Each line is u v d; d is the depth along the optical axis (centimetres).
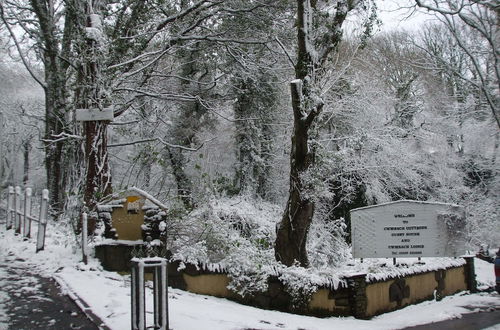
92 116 1173
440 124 2364
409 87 2391
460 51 2489
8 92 2964
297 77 1092
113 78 1388
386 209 1198
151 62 1531
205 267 933
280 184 2145
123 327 602
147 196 966
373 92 2095
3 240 1227
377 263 1172
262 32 1723
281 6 1623
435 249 1170
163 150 1991
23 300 714
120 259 945
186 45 1645
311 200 1050
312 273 920
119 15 1570
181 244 998
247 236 1619
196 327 661
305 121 1031
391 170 2053
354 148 1836
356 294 903
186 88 2038
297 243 1041
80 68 1272
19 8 1794
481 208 2223
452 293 1255
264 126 2164
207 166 2327
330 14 1256
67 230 1303
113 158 2139
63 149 1798
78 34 1301
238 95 2108
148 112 1973
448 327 866
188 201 1380
